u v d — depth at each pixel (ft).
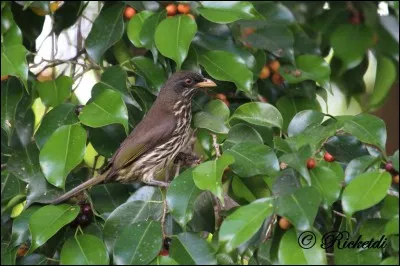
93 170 41.24
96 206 38.55
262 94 45.11
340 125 35.35
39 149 39.09
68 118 39.40
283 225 32.27
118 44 43.91
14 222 36.32
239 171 34.45
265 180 36.68
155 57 39.96
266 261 32.81
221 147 37.52
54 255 37.04
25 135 42.80
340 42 48.49
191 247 32.91
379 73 51.29
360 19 49.42
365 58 50.37
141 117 42.88
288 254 31.53
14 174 40.40
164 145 41.09
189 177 34.47
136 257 32.63
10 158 40.65
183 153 42.75
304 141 34.78
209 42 42.55
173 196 34.06
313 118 36.63
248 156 34.71
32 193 37.91
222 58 41.11
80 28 46.85
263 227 33.12
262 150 34.78
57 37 45.83
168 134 41.04
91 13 50.67
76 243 33.40
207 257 32.68
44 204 37.99
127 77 40.70
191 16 39.96
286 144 35.19
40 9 44.19
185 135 41.96
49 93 41.29
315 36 49.83
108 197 39.70
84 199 37.96
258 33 44.39
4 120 41.09
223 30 42.88
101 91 39.81
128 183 41.45
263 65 43.65
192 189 34.17
